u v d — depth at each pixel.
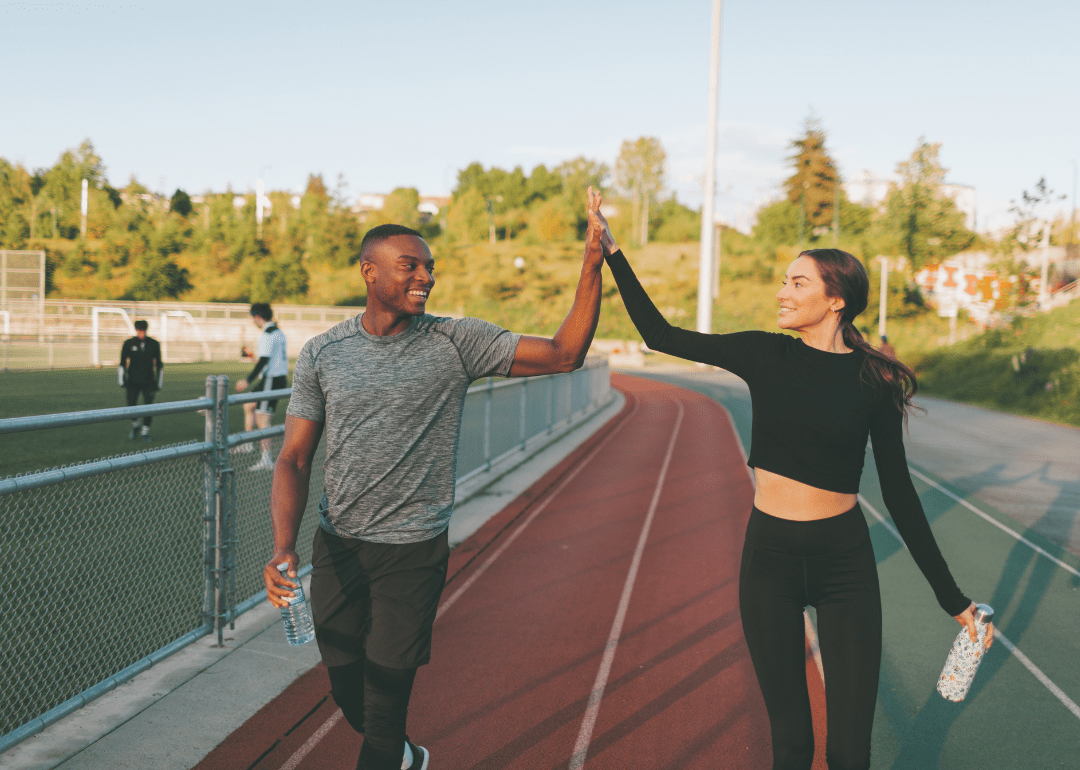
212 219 74.00
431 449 2.11
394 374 2.05
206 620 3.76
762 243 70.75
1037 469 10.38
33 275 28.86
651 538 6.23
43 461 8.47
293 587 2.00
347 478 2.08
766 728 3.10
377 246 2.03
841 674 1.99
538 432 11.96
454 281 67.31
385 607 2.09
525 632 4.14
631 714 3.20
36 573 3.74
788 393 2.03
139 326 10.30
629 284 2.24
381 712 2.08
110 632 3.61
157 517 5.29
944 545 6.26
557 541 6.09
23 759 2.63
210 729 2.93
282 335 8.19
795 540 2.02
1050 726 3.20
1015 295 29.47
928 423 16.31
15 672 3.16
